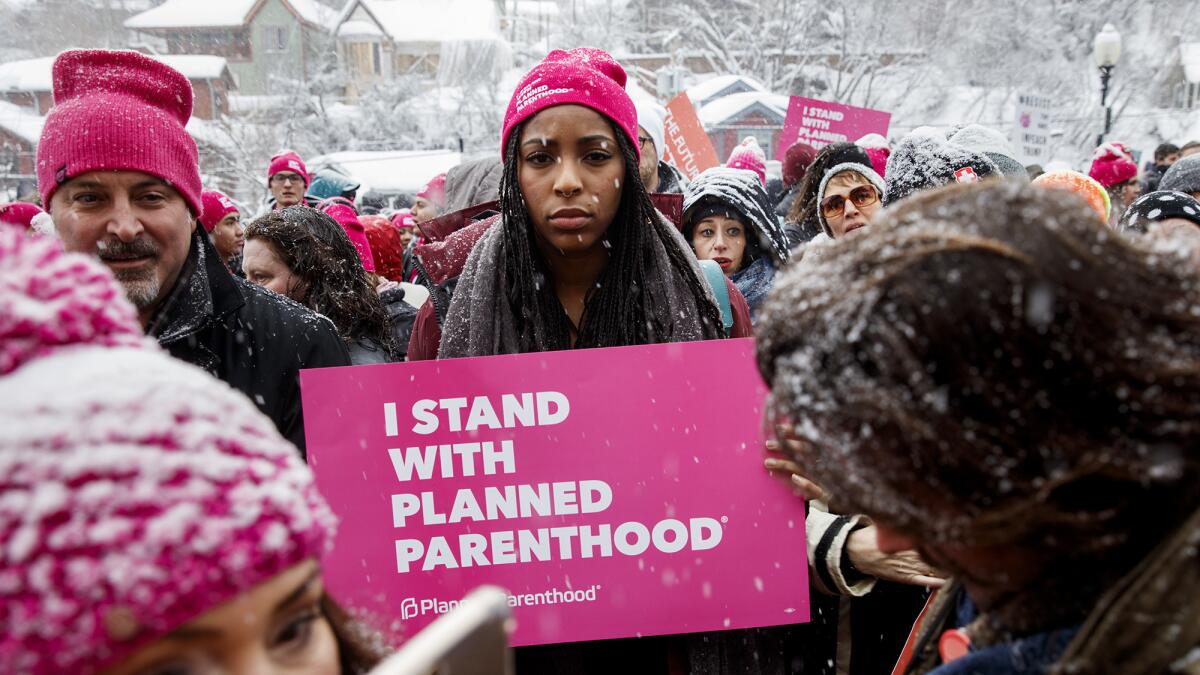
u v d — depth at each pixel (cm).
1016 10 3925
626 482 183
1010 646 84
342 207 487
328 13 6378
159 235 204
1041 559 82
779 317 85
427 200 943
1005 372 72
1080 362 71
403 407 182
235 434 76
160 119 206
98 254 201
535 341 197
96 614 65
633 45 5181
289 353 220
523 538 183
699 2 4409
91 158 197
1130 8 3878
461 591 183
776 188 829
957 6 3966
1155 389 71
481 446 183
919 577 169
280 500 76
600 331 199
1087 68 3909
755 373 183
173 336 205
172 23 5906
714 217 398
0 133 4269
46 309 73
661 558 183
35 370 71
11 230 77
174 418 72
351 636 105
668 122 722
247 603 74
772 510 182
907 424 74
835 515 186
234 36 5938
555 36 5700
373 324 340
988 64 4006
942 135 365
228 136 3938
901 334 74
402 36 6400
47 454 66
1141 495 76
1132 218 382
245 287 228
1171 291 75
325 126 4656
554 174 192
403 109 4816
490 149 4762
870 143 768
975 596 92
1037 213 76
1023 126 1070
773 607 182
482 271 202
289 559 77
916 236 78
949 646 99
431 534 183
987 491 75
